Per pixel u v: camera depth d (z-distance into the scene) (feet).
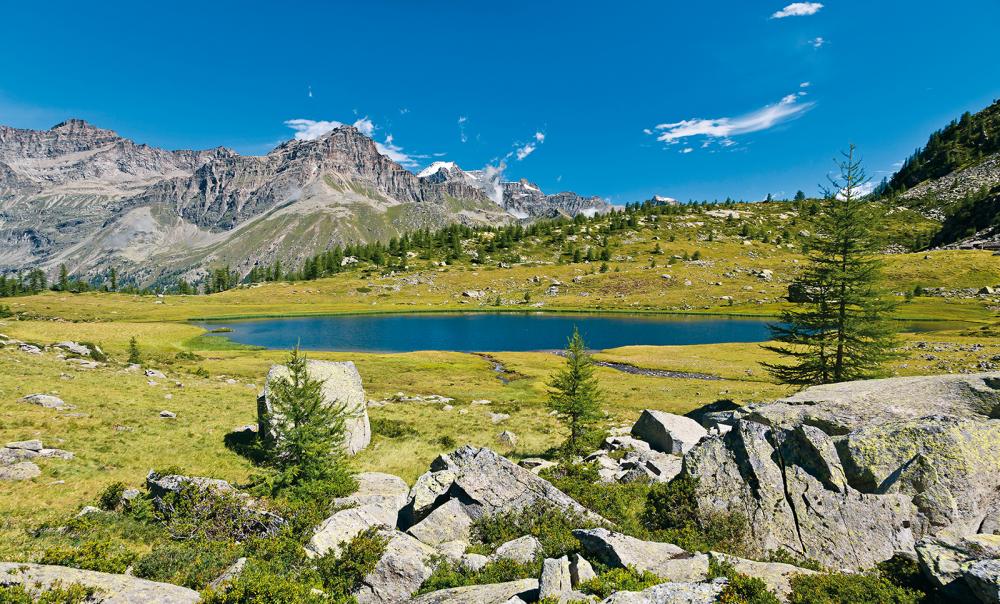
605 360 297.74
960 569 28.17
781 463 48.24
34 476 66.80
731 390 197.16
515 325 489.26
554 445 118.01
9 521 52.26
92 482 68.13
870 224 122.52
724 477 49.24
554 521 49.14
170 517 54.80
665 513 48.60
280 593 35.37
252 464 87.76
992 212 640.17
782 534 42.32
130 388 134.10
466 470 57.41
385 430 123.75
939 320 391.65
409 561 41.47
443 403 172.76
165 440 94.12
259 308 599.57
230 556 45.03
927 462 43.88
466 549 46.21
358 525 52.21
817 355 134.31
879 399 68.64
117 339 304.30
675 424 95.35
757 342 357.82
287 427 78.18
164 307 582.35
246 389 165.27
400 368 262.88
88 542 41.01
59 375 132.36
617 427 132.98
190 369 210.38
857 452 48.19
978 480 42.09
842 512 42.47
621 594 29.84
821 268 130.41
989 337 270.05
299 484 67.87
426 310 604.08
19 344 170.81
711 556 36.78
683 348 326.85
